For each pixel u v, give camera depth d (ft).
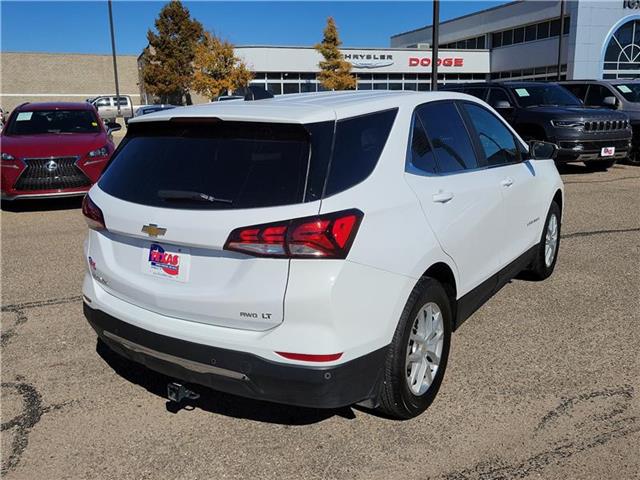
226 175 9.24
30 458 9.87
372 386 9.50
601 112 38.91
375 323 9.21
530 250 16.55
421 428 10.48
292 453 9.87
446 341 11.41
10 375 12.76
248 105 10.36
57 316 16.14
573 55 125.70
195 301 9.20
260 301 8.67
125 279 10.18
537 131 39.27
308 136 9.04
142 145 10.68
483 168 13.46
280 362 8.68
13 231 26.55
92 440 10.36
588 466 9.32
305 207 8.63
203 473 9.41
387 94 11.92
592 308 16.01
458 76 155.84
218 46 135.44
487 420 10.68
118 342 10.43
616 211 28.37
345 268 8.68
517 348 13.61
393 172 10.15
